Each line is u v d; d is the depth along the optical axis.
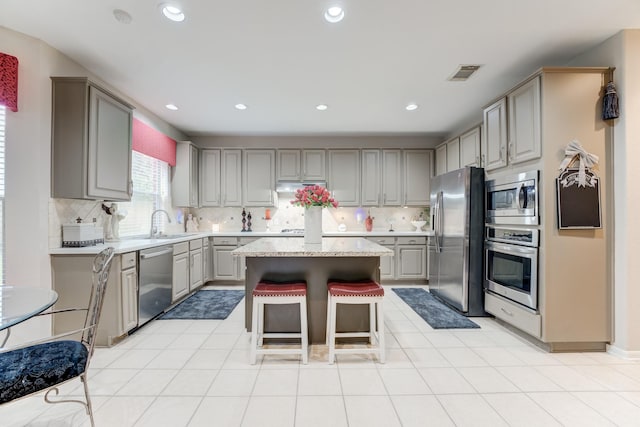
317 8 2.02
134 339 2.71
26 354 1.50
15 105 2.26
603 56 2.42
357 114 4.11
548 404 1.80
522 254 2.59
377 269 2.62
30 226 2.33
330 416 1.69
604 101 2.32
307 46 2.47
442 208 3.78
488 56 2.63
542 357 2.37
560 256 2.39
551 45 2.47
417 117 4.24
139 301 2.82
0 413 1.71
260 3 1.97
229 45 2.46
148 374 2.12
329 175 5.11
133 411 1.73
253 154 5.06
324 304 2.62
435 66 2.81
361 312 2.65
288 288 2.27
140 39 2.37
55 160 2.48
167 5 1.98
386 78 3.05
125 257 2.62
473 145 4.00
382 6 2.00
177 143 4.73
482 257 3.28
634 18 2.12
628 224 2.28
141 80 3.07
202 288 4.59
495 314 3.00
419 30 2.26
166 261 3.34
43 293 1.63
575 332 2.40
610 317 2.39
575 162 2.38
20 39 2.30
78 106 2.49
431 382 2.03
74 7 2.00
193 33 2.29
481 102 3.69
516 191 2.67
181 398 1.85
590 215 2.36
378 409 1.75
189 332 2.88
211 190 5.05
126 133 3.02
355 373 2.13
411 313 3.44
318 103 3.70
